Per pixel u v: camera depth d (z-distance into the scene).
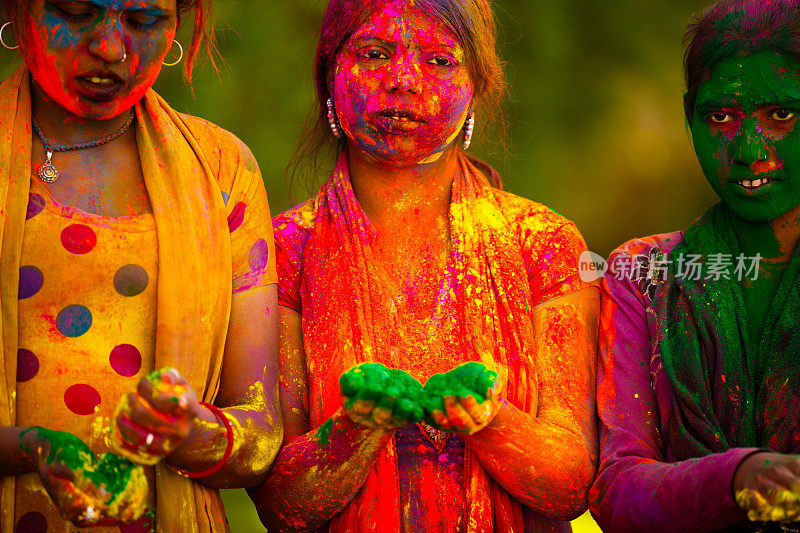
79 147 5.11
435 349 5.41
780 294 5.23
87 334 4.92
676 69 12.59
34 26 4.87
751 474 4.51
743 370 5.17
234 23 11.33
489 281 5.51
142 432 4.34
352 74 5.49
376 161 5.63
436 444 5.33
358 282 5.48
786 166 5.21
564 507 5.25
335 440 5.07
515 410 5.15
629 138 12.63
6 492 4.74
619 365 5.41
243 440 4.97
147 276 5.03
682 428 5.17
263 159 11.21
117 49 4.83
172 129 5.29
